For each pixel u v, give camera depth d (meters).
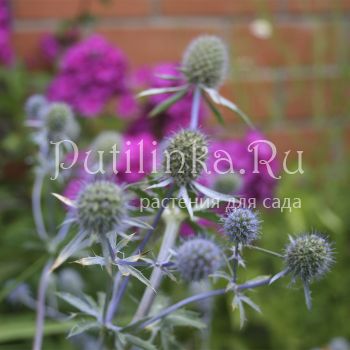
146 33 0.97
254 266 0.77
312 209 0.88
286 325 0.77
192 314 0.45
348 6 1.04
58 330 0.59
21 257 0.68
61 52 0.93
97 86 0.78
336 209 0.93
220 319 0.77
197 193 0.44
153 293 0.45
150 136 0.70
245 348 0.75
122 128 0.83
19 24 0.93
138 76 0.82
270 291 0.78
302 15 1.03
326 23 1.05
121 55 0.79
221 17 0.99
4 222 0.81
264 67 1.01
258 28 0.96
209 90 0.51
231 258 0.43
